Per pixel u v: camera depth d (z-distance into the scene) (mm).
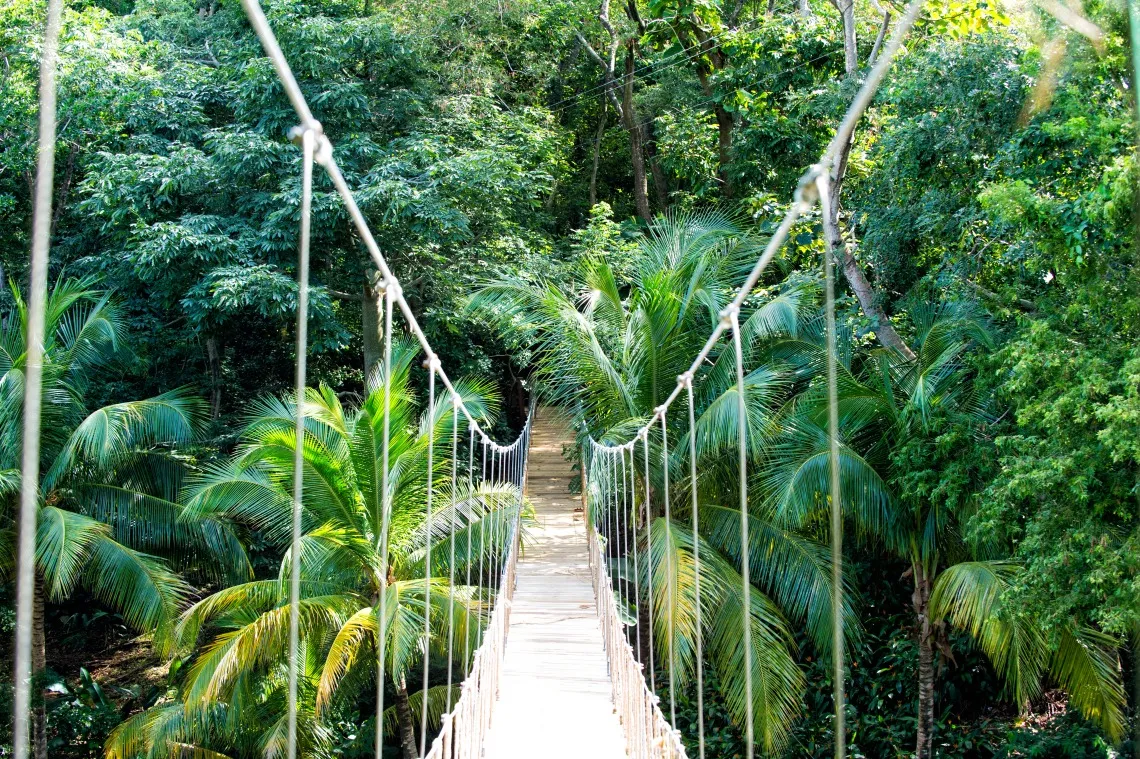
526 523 16797
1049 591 8742
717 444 11719
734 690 11438
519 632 11453
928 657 11930
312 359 20000
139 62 17875
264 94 16234
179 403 13484
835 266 13836
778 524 12148
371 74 18031
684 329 13891
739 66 17719
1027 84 10250
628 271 17641
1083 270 8633
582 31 24375
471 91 19641
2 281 16516
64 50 16406
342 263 17125
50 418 12625
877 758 13250
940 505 10719
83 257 17500
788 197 17281
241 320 17766
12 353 13000
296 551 3064
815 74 16734
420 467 11414
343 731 13664
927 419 10344
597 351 13516
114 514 13305
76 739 13625
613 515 14930
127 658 16922
